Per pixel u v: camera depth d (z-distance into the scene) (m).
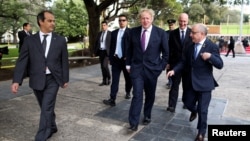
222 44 30.25
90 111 5.34
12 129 4.28
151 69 4.29
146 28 4.25
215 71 11.59
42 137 3.56
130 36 4.40
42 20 3.50
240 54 25.72
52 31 3.66
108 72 7.77
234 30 65.75
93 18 16.02
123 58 5.66
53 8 21.41
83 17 47.84
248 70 12.10
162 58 4.40
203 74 3.91
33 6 20.41
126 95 6.38
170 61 5.35
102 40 7.62
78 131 4.31
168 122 4.82
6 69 9.59
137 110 4.34
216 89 7.70
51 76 3.62
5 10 17.95
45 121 3.58
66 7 46.47
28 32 9.43
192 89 4.13
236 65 14.30
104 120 4.85
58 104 5.73
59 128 4.40
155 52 4.29
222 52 28.73
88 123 4.68
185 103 4.35
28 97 6.14
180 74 5.31
